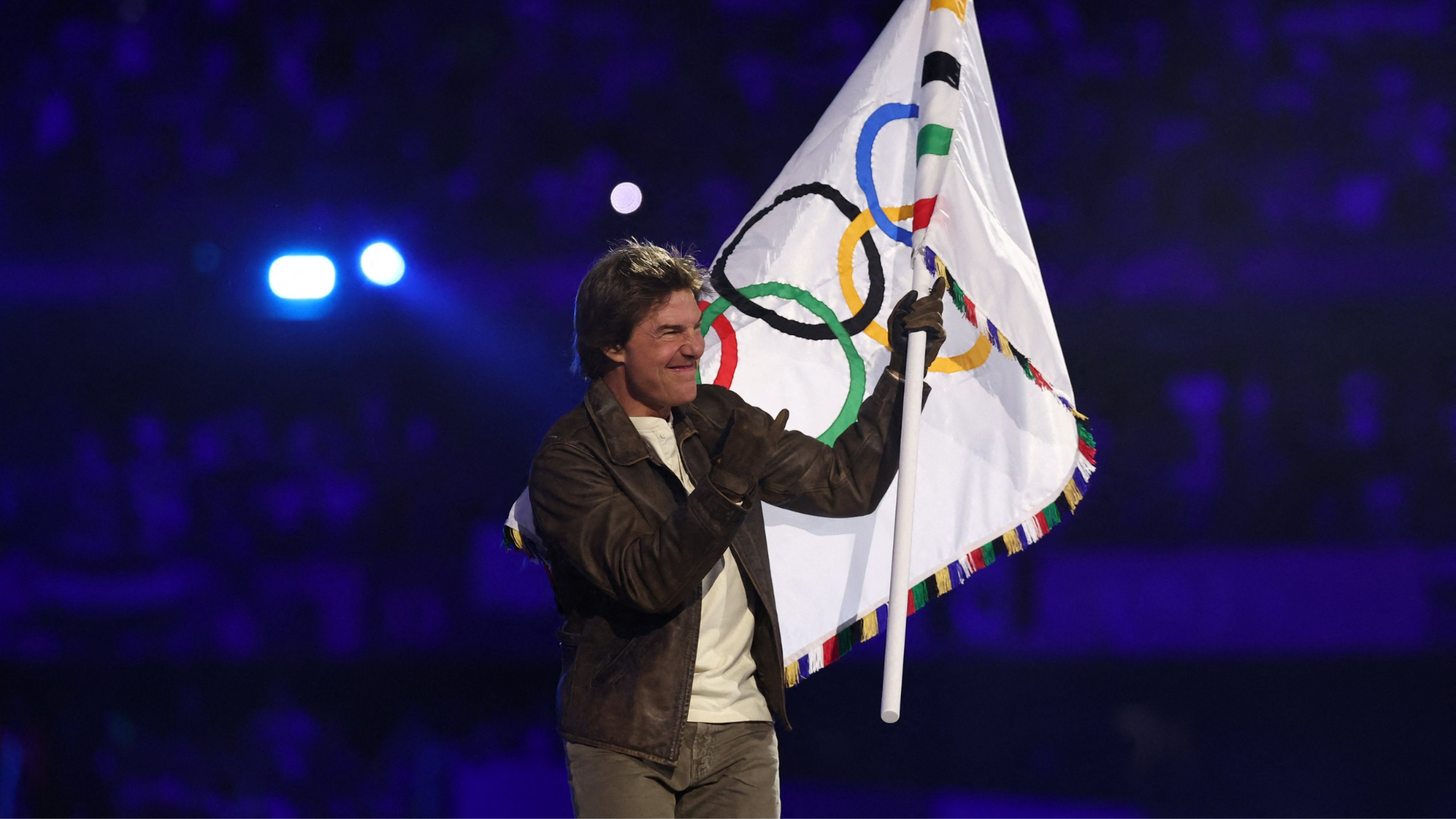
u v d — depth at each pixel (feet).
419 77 123.34
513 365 119.44
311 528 114.01
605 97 123.85
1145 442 115.65
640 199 102.22
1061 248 121.80
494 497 116.78
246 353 119.65
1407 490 112.78
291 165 120.88
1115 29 127.44
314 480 116.26
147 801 80.79
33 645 103.96
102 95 122.83
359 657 102.12
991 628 98.84
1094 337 120.37
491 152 122.01
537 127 122.72
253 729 82.58
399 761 82.17
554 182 120.88
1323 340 118.52
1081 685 96.99
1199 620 99.19
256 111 122.11
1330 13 126.52
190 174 120.47
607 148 122.93
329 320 117.70
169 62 124.47
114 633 104.06
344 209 119.75
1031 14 127.54
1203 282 117.80
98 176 120.06
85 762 82.23
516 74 123.85
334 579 105.50
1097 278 120.16
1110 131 124.88
